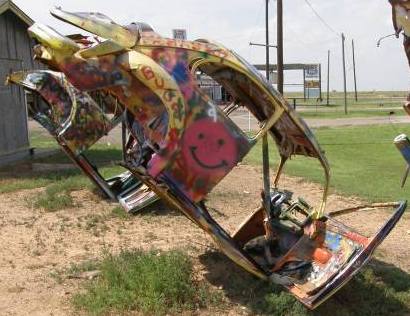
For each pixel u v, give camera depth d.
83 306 5.34
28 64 17.45
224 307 5.39
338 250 5.49
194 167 5.46
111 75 5.44
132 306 5.21
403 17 4.90
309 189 11.57
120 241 7.70
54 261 6.85
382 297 5.60
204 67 5.94
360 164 15.67
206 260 6.64
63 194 10.49
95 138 10.20
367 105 58.97
